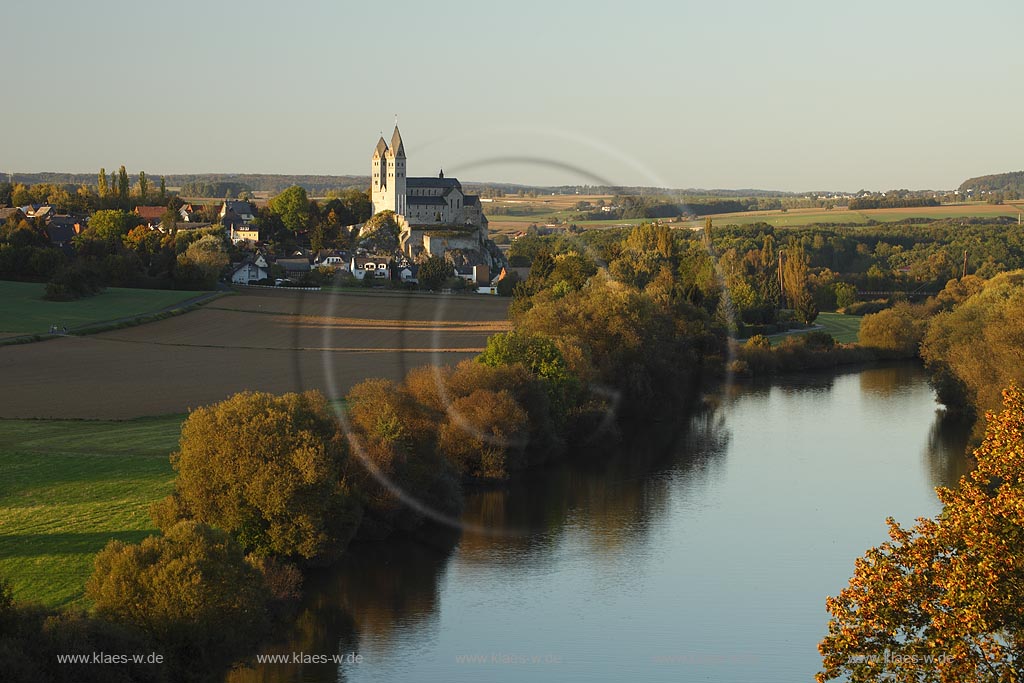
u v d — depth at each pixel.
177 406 81.69
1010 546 26.62
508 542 55.25
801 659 41.41
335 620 45.22
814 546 55.00
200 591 37.09
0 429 70.44
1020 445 28.88
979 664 25.97
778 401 99.50
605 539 55.72
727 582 50.00
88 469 59.72
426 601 47.28
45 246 188.25
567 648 41.78
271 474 47.50
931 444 80.19
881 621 26.81
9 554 45.78
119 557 38.00
